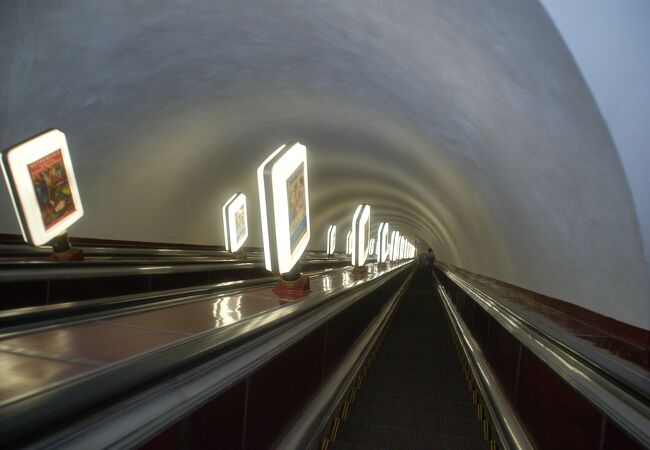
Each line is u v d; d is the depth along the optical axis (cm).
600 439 246
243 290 510
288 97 910
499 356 571
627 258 278
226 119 1010
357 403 587
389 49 483
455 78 416
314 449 393
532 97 304
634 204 248
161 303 370
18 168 581
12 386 156
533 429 384
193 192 1232
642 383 207
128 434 154
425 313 1592
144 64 702
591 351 261
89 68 668
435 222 2122
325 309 472
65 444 134
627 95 223
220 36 654
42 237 623
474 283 908
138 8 576
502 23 270
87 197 914
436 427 516
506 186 514
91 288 662
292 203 457
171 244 1247
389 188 1908
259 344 283
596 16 210
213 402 240
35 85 651
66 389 149
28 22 562
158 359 195
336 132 1129
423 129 707
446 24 337
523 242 559
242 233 1359
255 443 305
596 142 257
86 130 787
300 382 412
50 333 251
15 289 548
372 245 3334
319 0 466
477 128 477
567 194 337
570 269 396
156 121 880
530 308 468
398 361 848
